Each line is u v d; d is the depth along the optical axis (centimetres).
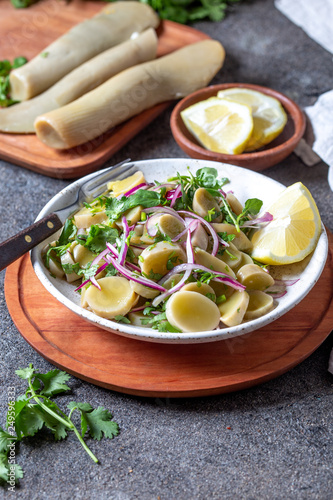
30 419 52
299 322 57
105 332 57
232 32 90
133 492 50
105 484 50
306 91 81
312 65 85
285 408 54
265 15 93
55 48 79
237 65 85
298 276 57
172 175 64
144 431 53
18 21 89
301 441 52
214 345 56
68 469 51
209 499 50
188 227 56
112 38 82
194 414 54
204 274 54
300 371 56
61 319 57
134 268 56
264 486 50
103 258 56
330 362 56
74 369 54
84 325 57
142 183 60
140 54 79
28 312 58
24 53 84
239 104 69
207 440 52
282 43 88
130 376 54
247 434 53
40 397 54
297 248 57
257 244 58
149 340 52
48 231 57
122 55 77
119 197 59
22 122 74
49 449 52
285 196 59
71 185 60
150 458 52
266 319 52
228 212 58
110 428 53
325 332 56
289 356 55
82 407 53
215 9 92
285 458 52
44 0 93
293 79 83
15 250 55
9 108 75
